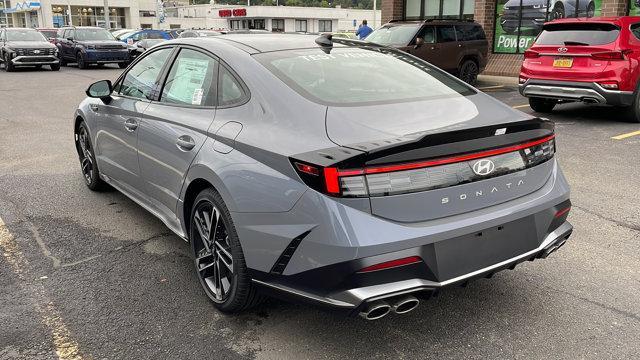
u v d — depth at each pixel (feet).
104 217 15.85
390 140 8.29
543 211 9.83
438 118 9.50
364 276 8.04
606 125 28.99
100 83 14.97
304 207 8.35
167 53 13.41
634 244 13.97
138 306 10.94
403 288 8.23
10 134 28.32
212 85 11.33
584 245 13.92
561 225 10.46
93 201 17.28
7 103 40.47
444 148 8.54
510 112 10.44
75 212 16.28
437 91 11.09
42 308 10.84
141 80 14.10
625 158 22.31
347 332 10.05
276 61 10.94
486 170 9.04
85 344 9.66
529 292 11.49
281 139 9.09
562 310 10.78
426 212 8.50
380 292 8.09
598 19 28.22
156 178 12.62
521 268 12.62
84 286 11.75
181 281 12.00
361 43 13.20
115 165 15.17
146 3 268.21
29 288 11.64
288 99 9.78
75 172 20.79
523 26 54.54
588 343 9.70
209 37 12.76
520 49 55.31
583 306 10.93
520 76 31.19
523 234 9.56
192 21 286.46
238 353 9.43
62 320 10.41
